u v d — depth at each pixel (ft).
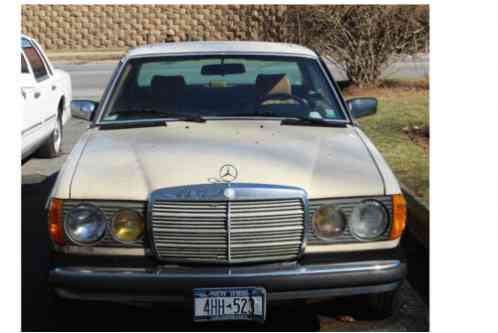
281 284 11.69
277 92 15.90
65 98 29.48
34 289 14.98
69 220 11.92
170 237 11.76
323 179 12.19
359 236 12.07
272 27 53.36
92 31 74.64
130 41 74.84
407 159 24.20
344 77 47.83
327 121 15.39
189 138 13.80
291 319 13.58
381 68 42.93
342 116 15.69
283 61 16.48
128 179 12.14
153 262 11.89
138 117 15.40
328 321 13.50
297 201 11.85
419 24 41.50
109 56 67.97
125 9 73.82
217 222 11.70
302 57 16.70
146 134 14.25
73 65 62.49
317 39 42.55
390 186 12.28
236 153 12.83
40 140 25.25
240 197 11.66
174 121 15.14
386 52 42.06
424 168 22.88
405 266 12.35
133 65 16.29
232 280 11.59
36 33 74.23
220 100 15.80
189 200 11.67
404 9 41.19
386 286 12.14
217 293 11.60
